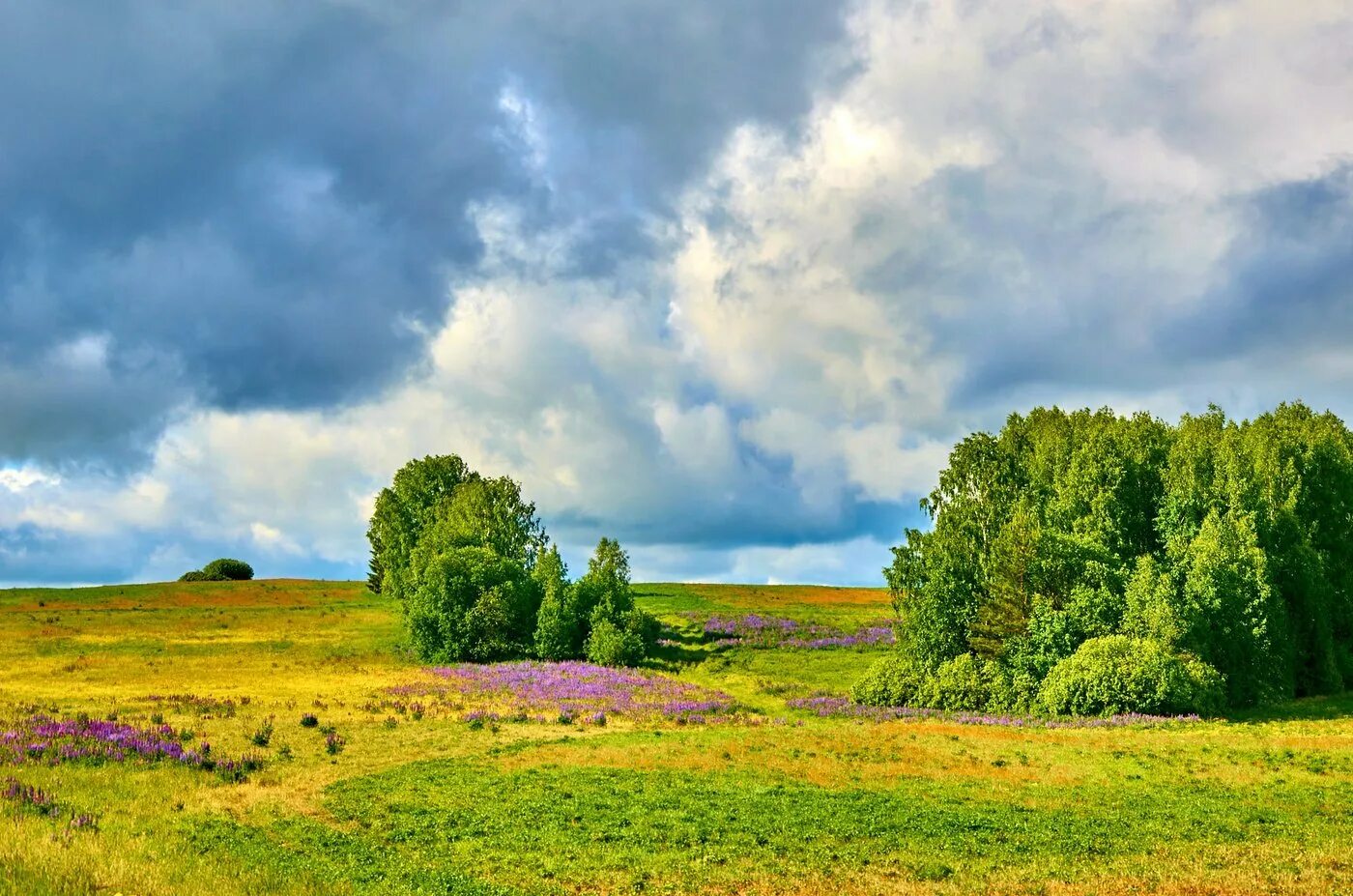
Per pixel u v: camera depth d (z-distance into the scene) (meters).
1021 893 21.22
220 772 32.62
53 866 19.14
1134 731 45.47
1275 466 63.97
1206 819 28.20
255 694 55.03
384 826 26.64
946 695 57.38
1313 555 61.34
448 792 30.92
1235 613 55.28
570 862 23.56
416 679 64.12
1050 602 57.50
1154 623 53.66
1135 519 64.50
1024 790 32.53
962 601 61.53
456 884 21.19
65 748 33.97
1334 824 27.69
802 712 55.53
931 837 26.06
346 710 49.00
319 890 19.88
